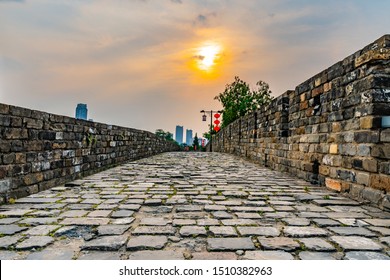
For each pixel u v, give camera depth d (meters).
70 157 6.48
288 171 8.15
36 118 5.11
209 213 3.87
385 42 4.45
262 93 27.62
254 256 2.52
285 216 3.75
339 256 2.54
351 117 5.15
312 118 6.73
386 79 4.61
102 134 8.59
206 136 44.00
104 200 4.52
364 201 4.57
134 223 3.38
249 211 3.98
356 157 4.93
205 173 8.08
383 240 2.90
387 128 4.35
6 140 4.31
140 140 13.95
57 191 5.26
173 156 16.47
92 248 2.64
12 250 2.59
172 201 4.51
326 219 3.62
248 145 13.61
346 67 5.35
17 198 4.57
